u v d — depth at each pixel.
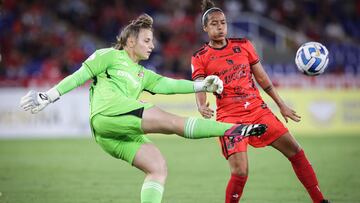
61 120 65.75
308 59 23.69
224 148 23.09
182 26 82.75
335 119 67.62
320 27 89.56
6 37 76.62
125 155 20.34
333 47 84.12
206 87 20.83
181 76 74.00
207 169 41.00
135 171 40.31
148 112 19.56
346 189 31.83
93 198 30.06
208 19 23.56
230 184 23.00
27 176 38.03
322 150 50.88
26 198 30.09
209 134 19.02
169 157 48.19
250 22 88.31
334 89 68.00
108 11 84.75
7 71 73.44
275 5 90.38
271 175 37.66
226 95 23.73
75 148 54.66
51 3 83.88
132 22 21.33
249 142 24.00
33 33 78.06
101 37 83.75
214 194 31.05
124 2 86.25
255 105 23.73
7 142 60.47
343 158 45.50
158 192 19.62
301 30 89.00
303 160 24.00
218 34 23.48
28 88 65.62
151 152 20.28
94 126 20.23
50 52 76.69
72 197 30.39
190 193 31.41
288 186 33.34
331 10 90.94
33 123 65.31
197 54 24.11
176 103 65.81
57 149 53.94
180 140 62.78
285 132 23.66
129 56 21.12
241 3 89.81
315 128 67.12
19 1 80.81
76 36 80.69
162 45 80.12
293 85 68.94
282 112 24.69
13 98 64.94
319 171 38.91
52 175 38.41
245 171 22.88
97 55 20.56
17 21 78.81
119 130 19.80
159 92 21.44
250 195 30.55
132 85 20.64
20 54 75.62
